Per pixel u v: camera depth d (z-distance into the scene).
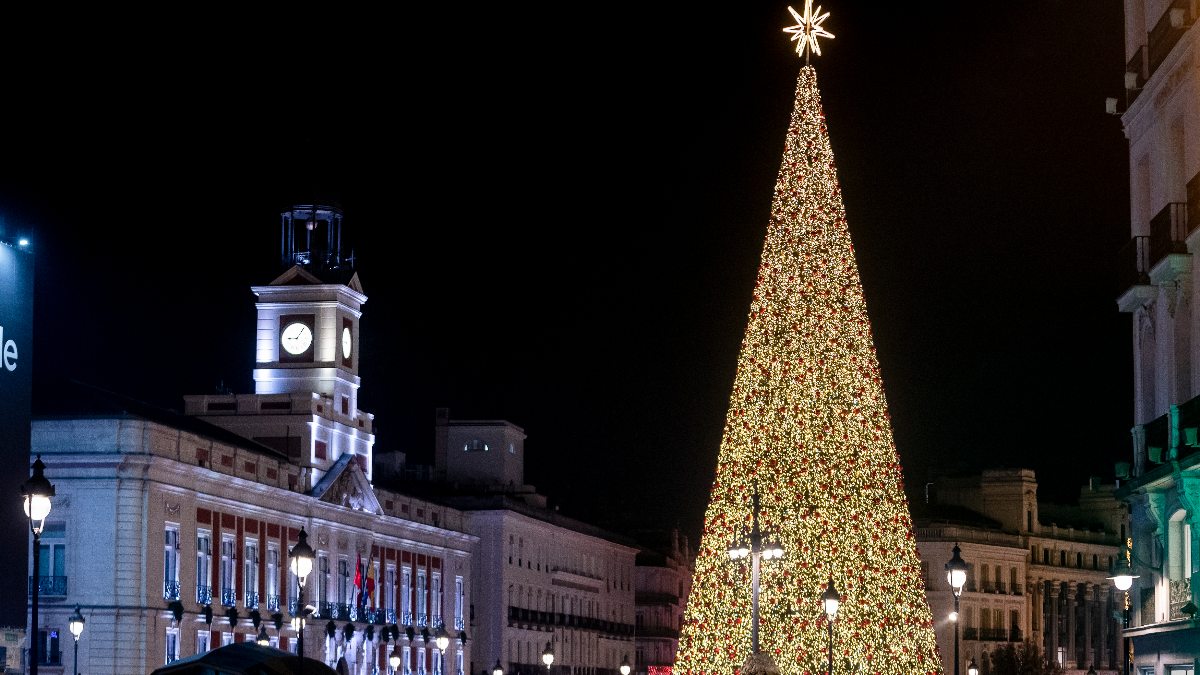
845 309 55.69
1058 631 153.50
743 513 55.59
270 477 84.88
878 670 54.75
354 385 97.44
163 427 73.12
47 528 71.06
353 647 93.69
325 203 95.25
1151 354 41.50
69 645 70.00
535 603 123.44
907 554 55.91
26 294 59.66
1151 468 39.56
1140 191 41.78
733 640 55.38
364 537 96.38
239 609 80.19
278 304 94.88
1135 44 42.06
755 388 56.03
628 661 148.25
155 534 71.81
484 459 126.94
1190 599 36.78
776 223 56.16
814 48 55.62
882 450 55.69
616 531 155.50
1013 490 150.12
